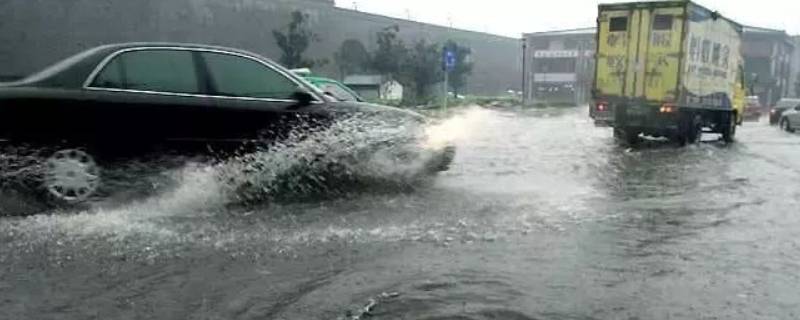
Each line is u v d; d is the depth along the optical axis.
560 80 73.06
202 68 6.80
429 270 4.58
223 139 6.77
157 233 5.44
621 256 5.01
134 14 36.94
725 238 5.61
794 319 3.79
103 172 6.39
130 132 6.42
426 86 40.56
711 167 11.24
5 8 32.81
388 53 39.81
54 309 3.84
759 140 20.16
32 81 6.27
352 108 7.38
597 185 8.72
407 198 7.25
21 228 5.49
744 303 4.02
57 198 6.23
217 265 4.64
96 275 4.40
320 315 3.77
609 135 19.58
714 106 18.28
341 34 48.44
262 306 3.90
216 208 6.48
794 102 31.94
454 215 6.40
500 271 4.59
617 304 3.98
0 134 6.00
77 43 34.94
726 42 19.08
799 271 4.67
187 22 39.25
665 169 10.84
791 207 7.12
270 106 6.98
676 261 4.89
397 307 3.88
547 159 11.98
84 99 6.26
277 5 43.66
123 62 6.54
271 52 43.12
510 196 7.56
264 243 5.23
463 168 10.29
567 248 5.21
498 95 60.94
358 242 5.30
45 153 6.18
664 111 16.56
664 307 3.95
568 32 73.19
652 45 16.62
